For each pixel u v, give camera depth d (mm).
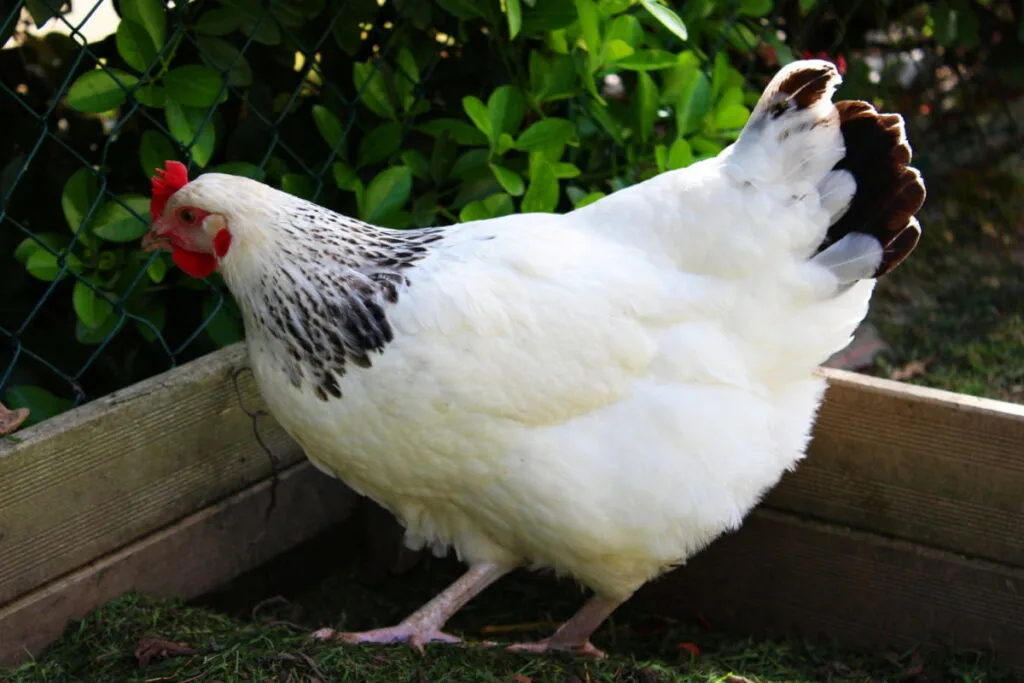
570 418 2438
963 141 5547
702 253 2506
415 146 3500
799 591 3188
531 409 2389
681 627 3348
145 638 2549
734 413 2520
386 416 2393
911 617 3049
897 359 4059
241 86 3205
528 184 3334
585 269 2441
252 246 2393
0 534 2500
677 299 2469
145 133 3043
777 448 2643
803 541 3129
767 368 2605
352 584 3379
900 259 2525
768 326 2553
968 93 5566
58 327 3324
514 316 2363
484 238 2496
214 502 2990
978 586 2930
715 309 2508
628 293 2434
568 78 3244
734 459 2521
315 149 3486
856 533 3059
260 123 3357
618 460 2439
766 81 4465
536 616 3354
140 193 3348
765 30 4070
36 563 2596
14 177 3195
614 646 3213
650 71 3678
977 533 2895
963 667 2934
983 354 4047
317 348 2385
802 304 2564
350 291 2375
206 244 2449
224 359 2910
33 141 3322
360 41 3324
